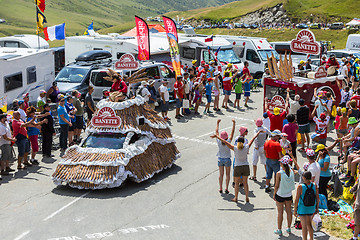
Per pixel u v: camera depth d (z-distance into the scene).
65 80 19.73
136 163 10.98
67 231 8.48
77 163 10.67
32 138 12.44
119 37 24.55
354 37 30.75
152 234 8.41
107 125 11.29
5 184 11.03
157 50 23.86
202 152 13.76
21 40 25.52
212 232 8.54
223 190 10.75
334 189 10.31
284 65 16.56
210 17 119.88
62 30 24.44
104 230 8.55
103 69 18.66
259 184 11.21
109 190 10.67
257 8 110.75
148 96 16.31
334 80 17.06
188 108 18.33
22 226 8.69
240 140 9.78
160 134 12.16
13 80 15.86
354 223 8.27
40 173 11.88
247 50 26.66
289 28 80.81
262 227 8.80
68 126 13.93
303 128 13.36
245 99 20.48
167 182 11.24
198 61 25.58
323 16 94.81
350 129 12.66
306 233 7.88
